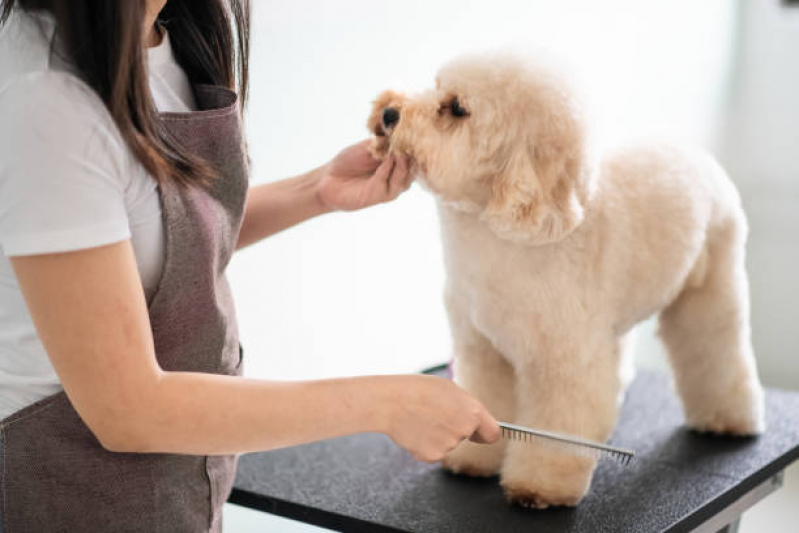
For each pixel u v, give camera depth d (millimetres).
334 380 775
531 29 2176
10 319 781
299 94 1606
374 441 1525
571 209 1135
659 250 1326
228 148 865
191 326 832
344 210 1152
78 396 690
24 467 804
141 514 845
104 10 683
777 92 2979
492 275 1233
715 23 2938
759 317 3049
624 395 1756
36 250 655
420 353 2053
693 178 1393
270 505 1283
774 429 1573
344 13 1691
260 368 1609
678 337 1549
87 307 670
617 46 2473
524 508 1234
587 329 1245
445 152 1153
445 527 1171
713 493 1280
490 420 802
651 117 2648
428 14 1901
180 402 708
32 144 657
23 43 710
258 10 1485
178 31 927
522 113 1127
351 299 1827
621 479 1337
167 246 785
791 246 2967
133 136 713
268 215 1152
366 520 1193
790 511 2395
